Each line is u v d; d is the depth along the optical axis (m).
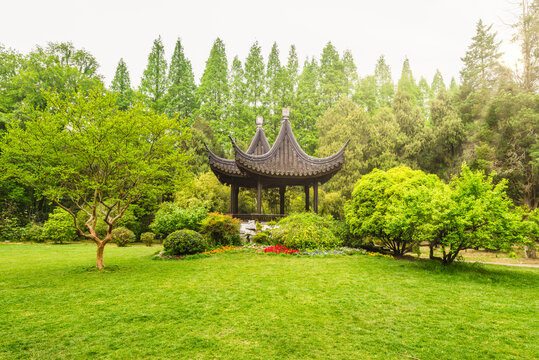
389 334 5.15
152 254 14.75
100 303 6.80
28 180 10.45
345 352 4.50
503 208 9.34
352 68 51.38
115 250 17.53
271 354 4.43
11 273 10.19
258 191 16.80
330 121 34.91
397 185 13.28
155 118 10.92
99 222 22.45
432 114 32.97
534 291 7.86
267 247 14.23
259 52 46.78
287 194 28.45
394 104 36.56
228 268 10.55
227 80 47.12
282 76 44.06
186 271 10.16
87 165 10.79
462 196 9.88
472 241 9.67
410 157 32.09
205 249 14.27
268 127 42.53
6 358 4.36
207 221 15.26
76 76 29.08
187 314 6.08
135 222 24.42
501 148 20.88
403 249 13.75
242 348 4.62
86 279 9.16
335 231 15.33
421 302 6.87
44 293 7.63
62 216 22.08
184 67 45.81
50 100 9.82
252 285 8.30
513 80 22.91
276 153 17.50
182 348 4.63
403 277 9.23
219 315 6.04
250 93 46.06
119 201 11.19
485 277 9.28
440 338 5.00
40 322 5.68
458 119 28.48
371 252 14.12
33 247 18.50
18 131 9.56
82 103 9.93
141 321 5.73
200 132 30.67
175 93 44.28
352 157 29.81
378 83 54.41
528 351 4.54
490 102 21.75
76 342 4.85
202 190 24.19
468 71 34.72
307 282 8.62
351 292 7.65
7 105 27.14
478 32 34.59
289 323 5.62
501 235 9.30
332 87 46.72
